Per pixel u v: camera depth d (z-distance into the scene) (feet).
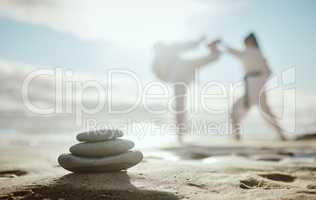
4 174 14.43
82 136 12.39
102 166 11.87
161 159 17.43
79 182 11.08
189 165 14.26
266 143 27.86
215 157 20.22
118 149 12.14
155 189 10.54
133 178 11.60
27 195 10.23
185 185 11.15
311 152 22.25
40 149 24.56
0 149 24.21
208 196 10.09
